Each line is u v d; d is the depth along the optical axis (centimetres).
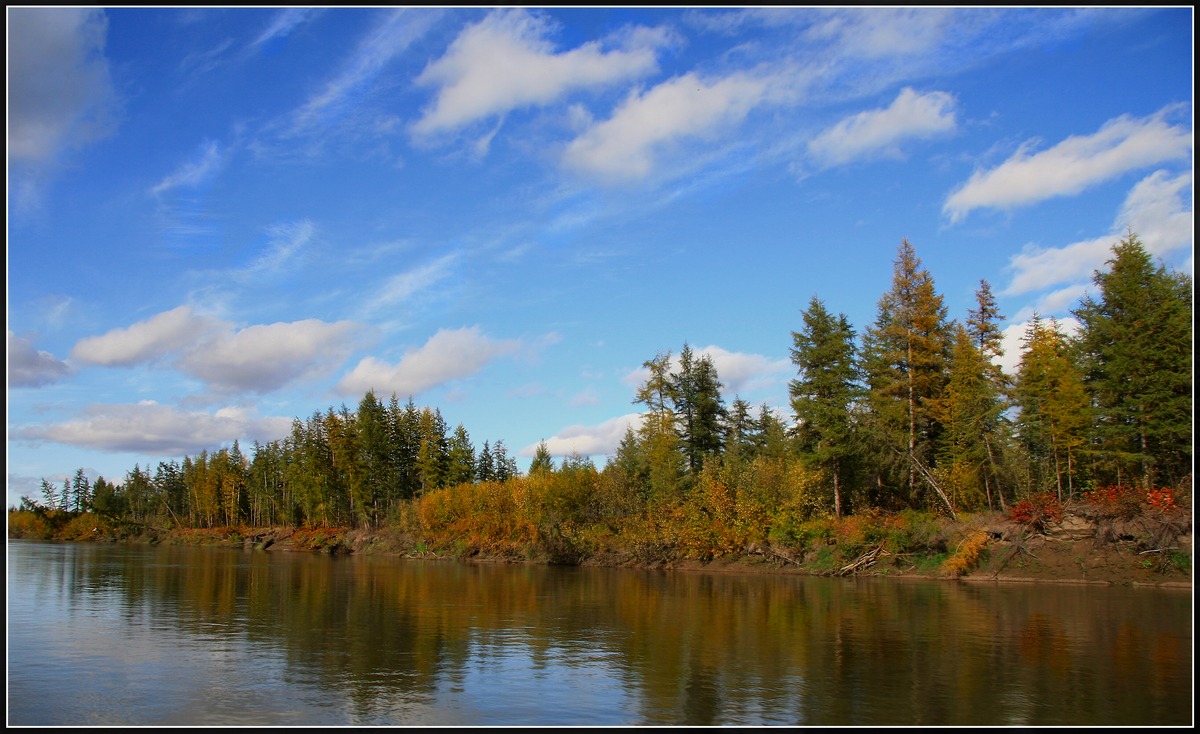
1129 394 4250
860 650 2053
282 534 9681
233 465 11838
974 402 4869
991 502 5000
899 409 5212
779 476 5088
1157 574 3562
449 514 7800
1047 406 4650
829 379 5097
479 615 2795
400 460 10025
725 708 1498
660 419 6562
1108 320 4403
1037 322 5131
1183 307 4097
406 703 1544
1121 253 4369
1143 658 1927
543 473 7062
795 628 2427
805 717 1435
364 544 8269
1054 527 3959
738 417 7769
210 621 2638
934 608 2862
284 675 1788
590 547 5791
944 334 5494
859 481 5353
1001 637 2225
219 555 7400
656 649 2095
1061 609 2791
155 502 14062
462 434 9369
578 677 1762
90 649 2102
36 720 1434
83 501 14175
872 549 4434
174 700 1569
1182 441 4059
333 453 9738
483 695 1603
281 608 3003
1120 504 3797
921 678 1730
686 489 5897
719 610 2897
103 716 1457
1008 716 1434
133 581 4181
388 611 2912
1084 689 1623
